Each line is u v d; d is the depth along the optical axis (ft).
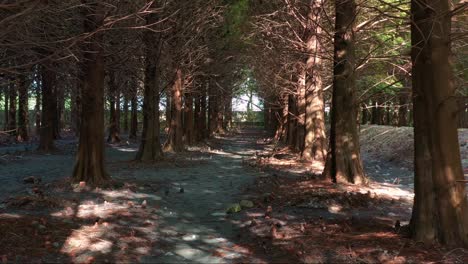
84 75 33.42
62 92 73.05
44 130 70.08
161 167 48.60
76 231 19.62
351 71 33.96
